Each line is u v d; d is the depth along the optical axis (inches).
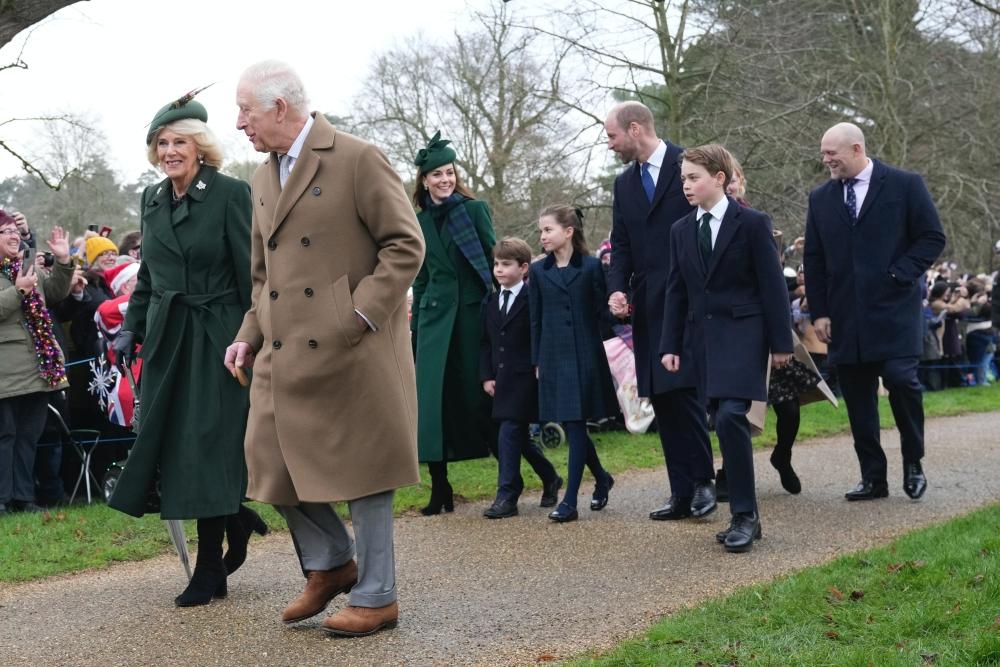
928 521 226.5
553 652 143.4
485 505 266.7
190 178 176.2
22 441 263.0
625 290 243.3
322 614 166.7
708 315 212.7
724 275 211.5
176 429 170.1
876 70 701.9
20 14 307.6
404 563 200.7
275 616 164.4
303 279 150.9
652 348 237.1
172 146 173.0
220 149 178.4
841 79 705.0
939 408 467.2
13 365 257.4
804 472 299.3
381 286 149.6
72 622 164.4
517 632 152.9
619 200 245.3
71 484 293.1
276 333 151.8
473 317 261.1
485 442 265.0
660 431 242.1
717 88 591.8
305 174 152.1
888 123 702.5
